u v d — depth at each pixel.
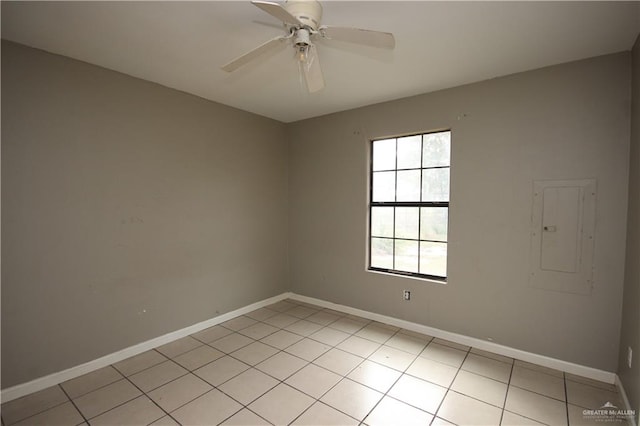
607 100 2.25
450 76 2.66
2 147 2.06
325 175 3.85
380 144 3.49
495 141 2.69
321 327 3.31
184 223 3.09
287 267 4.28
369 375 2.40
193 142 3.15
